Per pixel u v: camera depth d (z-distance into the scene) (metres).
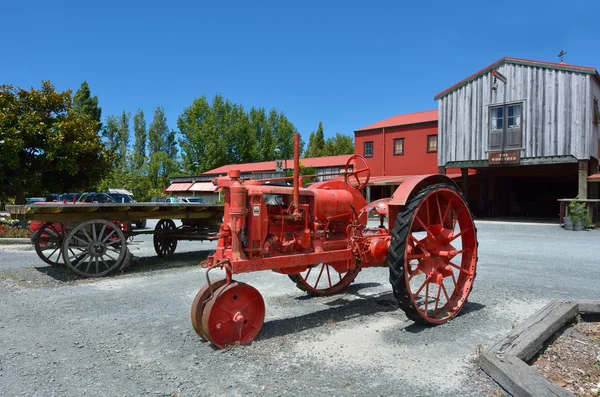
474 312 4.91
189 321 4.69
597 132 18.86
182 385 3.13
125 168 43.56
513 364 3.16
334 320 4.65
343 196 4.83
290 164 32.72
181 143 53.53
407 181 4.57
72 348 3.89
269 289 6.15
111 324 4.60
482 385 3.09
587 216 16.22
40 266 8.37
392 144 25.08
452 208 5.06
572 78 17.08
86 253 7.28
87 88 37.81
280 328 4.39
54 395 2.99
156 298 5.78
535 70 17.95
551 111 17.59
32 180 12.54
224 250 4.05
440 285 4.66
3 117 11.82
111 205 7.58
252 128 55.12
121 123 70.88
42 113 13.04
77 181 14.14
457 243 11.98
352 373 3.30
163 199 30.80
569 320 4.50
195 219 9.55
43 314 5.00
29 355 3.72
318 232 4.54
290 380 3.19
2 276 7.36
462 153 20.12
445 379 3.20
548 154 17.67
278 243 4.30
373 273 7.35
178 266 8.42
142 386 3.12
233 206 3.85
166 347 3.89
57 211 7.07
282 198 4.54
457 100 20.28
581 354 3.75
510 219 21.55
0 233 12.58
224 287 3.85
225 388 3.08
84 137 13.34
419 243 4.62
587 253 9.94
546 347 3.91
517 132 18.42
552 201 27.03
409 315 4.31
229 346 3.84
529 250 10.46
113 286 6.60
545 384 2.83
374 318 4.73
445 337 4.09
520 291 5.94
